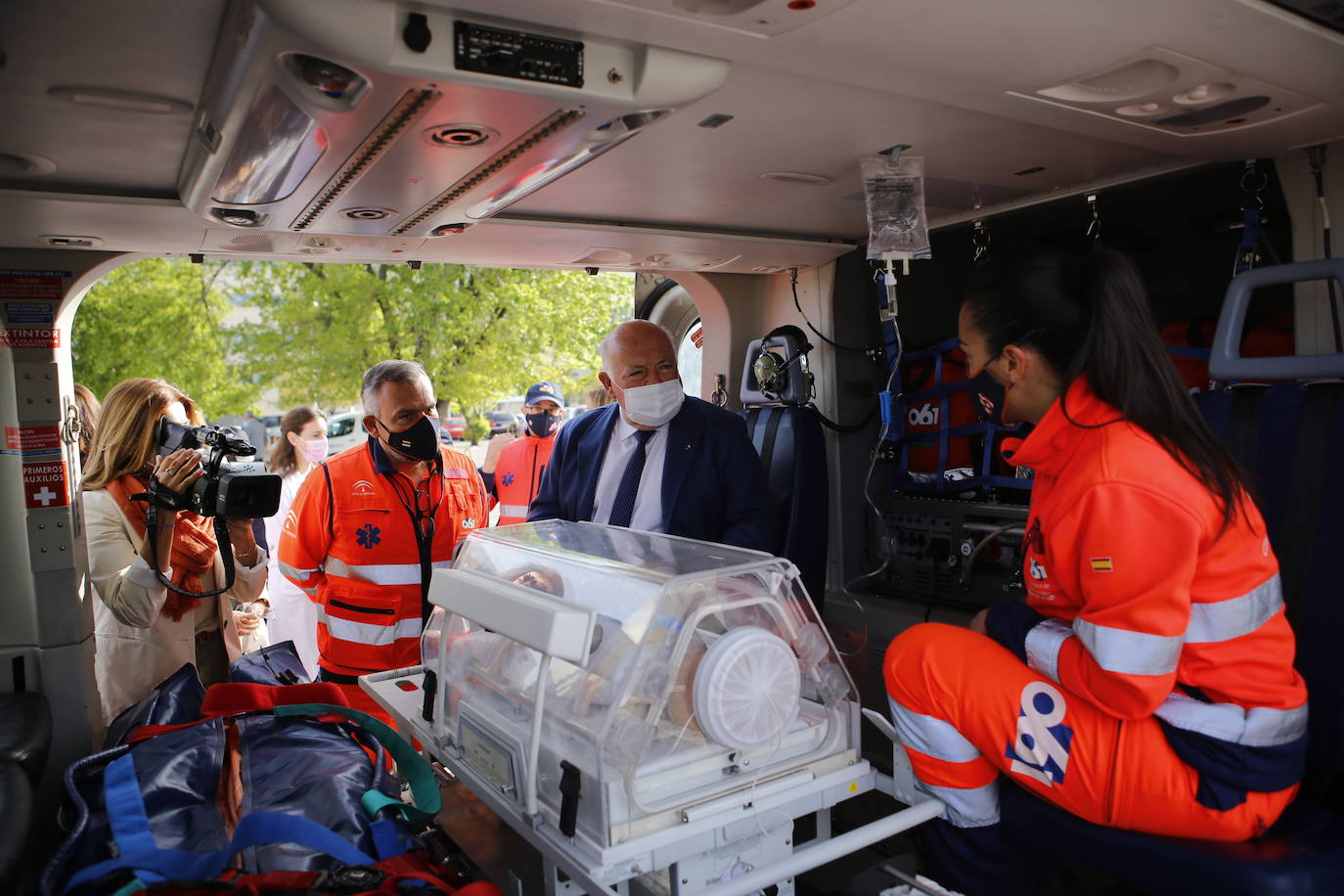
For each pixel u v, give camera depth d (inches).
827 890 75.7
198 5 51.8
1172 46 61.0
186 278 519.8
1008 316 67.9
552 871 60.7
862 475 146.2
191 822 68.1
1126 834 64.3
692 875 58.7
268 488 89.4
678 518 108.3
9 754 82.0
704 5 53.4
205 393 523.2
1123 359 63.0
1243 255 95.5
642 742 56.5
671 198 109.7
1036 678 66.9
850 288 143.6
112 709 101.7
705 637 61.9
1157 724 63.6
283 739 81.1
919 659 70.8
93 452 102.5
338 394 519.5
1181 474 59.7
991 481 126.7
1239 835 62.2
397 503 114.9
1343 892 58.6
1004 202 120.7
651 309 195.3
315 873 58.5
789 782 63.2
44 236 97.5
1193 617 61.9
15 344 100.2
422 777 78.6
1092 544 60.3
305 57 54.8
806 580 134.3
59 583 100.7
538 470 179.6
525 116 64.8
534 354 537.6
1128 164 100.2
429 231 108.1
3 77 61.9
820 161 94.7
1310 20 58.4
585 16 54.9
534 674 67.8
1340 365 73.6
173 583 101.8
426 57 54.4
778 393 136.6
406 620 115.3
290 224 97.8
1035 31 58.4
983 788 70.9
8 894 63.9
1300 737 62.5
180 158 81.8
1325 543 74.3
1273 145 86.9
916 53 61.7
